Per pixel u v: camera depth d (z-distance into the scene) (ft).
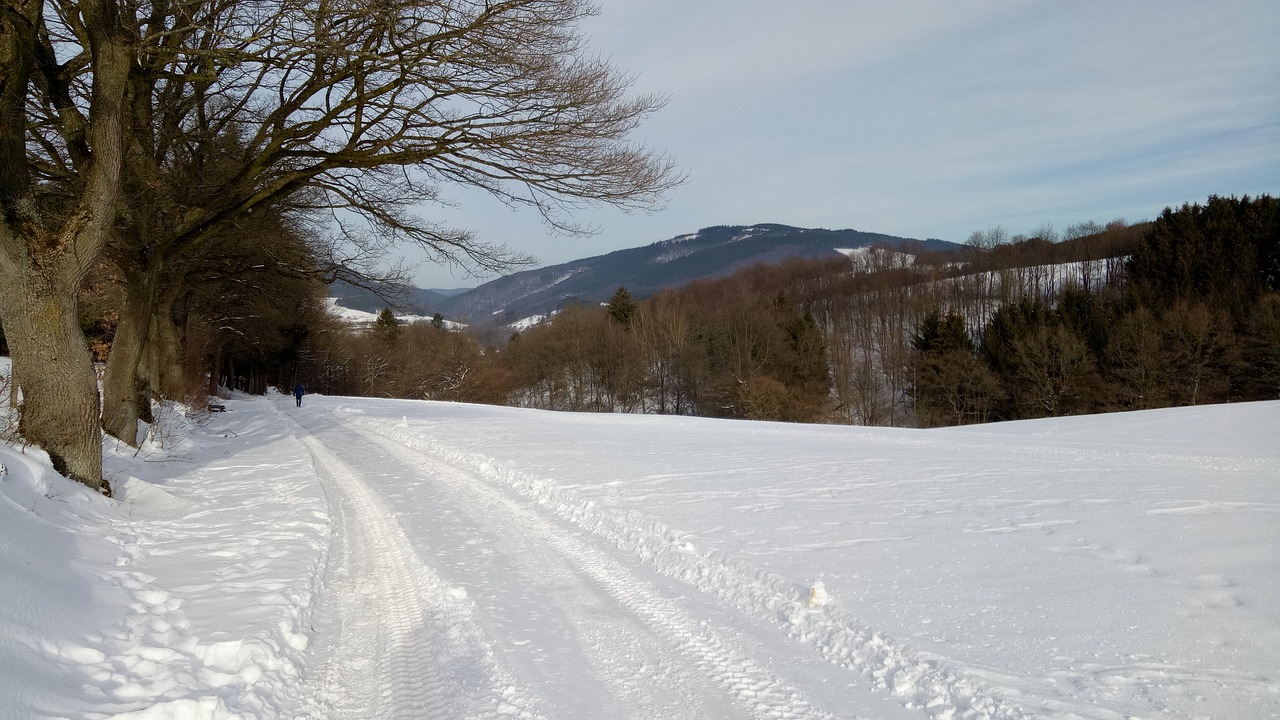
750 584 18.90
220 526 24.64
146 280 37.45
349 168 39.32
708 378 180.96
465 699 13.23
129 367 37.42
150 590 17.06
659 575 20.57
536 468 38.91
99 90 25.31
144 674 12.75
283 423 72.79
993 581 18.26
